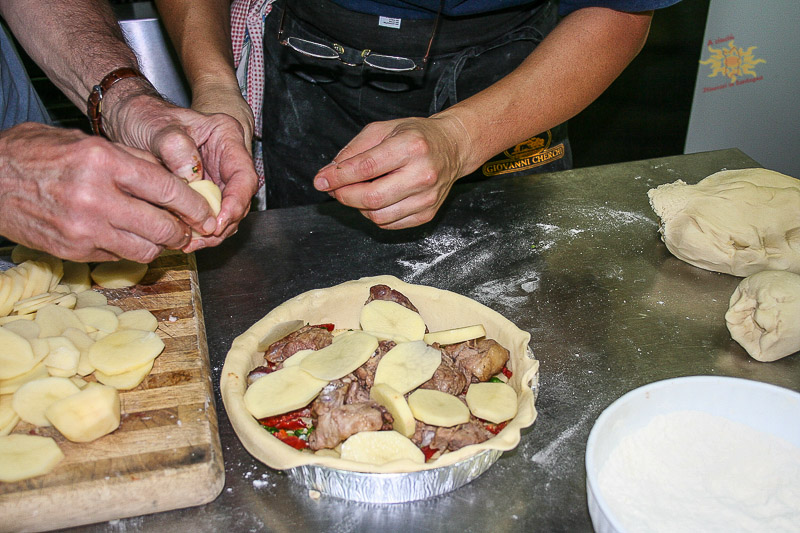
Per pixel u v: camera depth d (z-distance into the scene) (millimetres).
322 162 2354
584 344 1476
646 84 3588
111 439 1148
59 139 1125
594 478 957
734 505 1028
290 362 1302
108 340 1326
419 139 1398
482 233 1875
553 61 1750
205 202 1227
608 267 1735
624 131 3795
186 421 1190
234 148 1427
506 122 1657
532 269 1726
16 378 1244
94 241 1132
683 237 1685
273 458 1084
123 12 2605
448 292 1496
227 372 1271
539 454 1201
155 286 1581
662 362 1426
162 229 1155
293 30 2131
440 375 1255
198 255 1790
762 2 3158
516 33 2027
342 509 1100
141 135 1417
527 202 2018
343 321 1521
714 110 3498
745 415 1163
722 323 1543
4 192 1140
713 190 1715
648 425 1148
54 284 1527
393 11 1954
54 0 1689
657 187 1984
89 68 1570
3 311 1425
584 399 1324
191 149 1304
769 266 1628
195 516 1097
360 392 1234
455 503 1109
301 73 2170
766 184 1734
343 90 2146
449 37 1983
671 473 1078
